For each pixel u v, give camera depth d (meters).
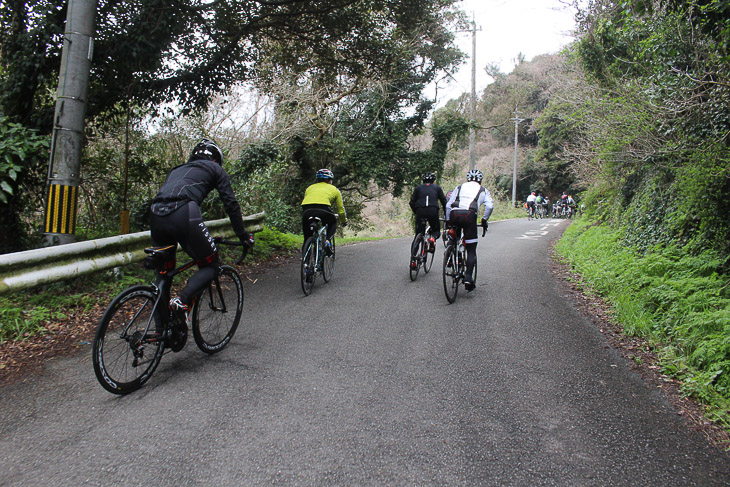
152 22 7.79
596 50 10.18
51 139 6.53
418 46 20.55
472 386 3.56
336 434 2.84
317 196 6.59
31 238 8.42
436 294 6.55
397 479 2.42
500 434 2.88
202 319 4.02
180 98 9.78
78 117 6.16
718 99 5.78
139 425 2.92
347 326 5.00
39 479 2.38
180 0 8.07
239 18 9.51
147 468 2.48
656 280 5.93
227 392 3.39
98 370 3.10
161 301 3.60
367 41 11.48
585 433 2.92
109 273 6.21
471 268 6.22
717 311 4.55
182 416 3.04
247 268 8.23
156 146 11.02
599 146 9.30
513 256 10.52
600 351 4.41
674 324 4.86
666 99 6.36
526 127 44.97
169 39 8.22
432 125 24.34
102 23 7.66
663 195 8.20
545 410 3.20
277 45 12.23
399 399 3.32
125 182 9.87
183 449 2.66
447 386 3.55
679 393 3.55
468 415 3.11
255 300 6.06
